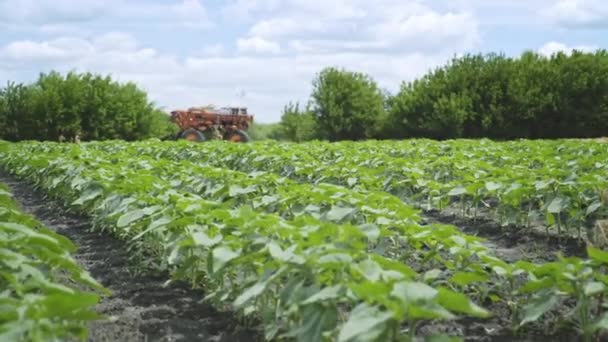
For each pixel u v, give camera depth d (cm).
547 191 930
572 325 563
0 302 374
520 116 3803
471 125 3925
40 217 1223
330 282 433
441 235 589
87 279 493
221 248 494
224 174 1013
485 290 626
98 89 3953
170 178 1127
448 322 597
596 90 3769
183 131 3666
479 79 3956
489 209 1159
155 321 610
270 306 525
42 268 490
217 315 627
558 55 4028
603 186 870
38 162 1400
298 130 4362
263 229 552
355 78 4400
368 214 700
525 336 566
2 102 3862
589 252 486
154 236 700
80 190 1078
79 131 3862
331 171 1179
